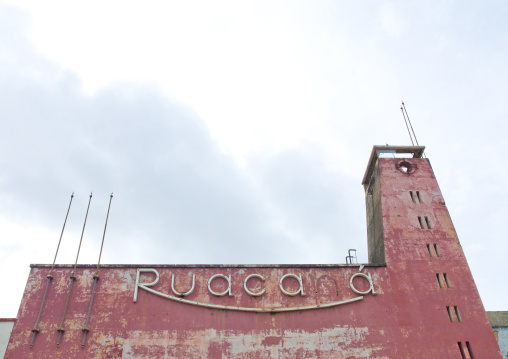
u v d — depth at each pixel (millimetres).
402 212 30562
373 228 32938
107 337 24562
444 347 25312
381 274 27766
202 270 27250
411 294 27062
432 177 32625
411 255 28609
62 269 26688
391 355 24953
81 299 25656
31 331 24328
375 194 33188
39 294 25672
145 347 24422
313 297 26672
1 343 30078
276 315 25984
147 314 25438
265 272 27484
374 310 26406
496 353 25203
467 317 26359
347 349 25047
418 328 25859
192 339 24844
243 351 24734
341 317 26094
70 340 24312
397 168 32938
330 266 27906
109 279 26484
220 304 26047
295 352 24859
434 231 29797
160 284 26500
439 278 27812
